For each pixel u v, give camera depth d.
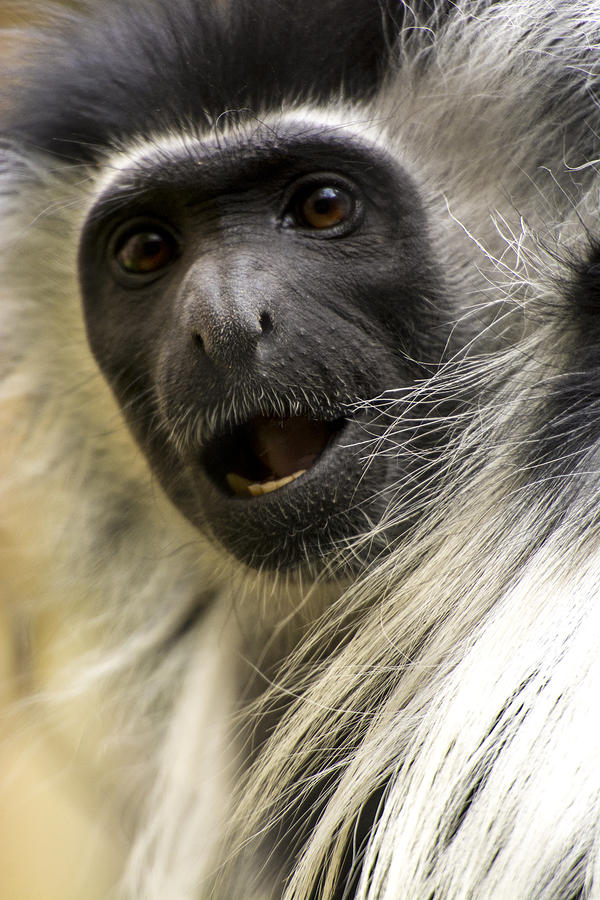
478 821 2.06
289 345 2.10
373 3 2.13
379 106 2.13
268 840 2.13
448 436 2.11
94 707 2.19
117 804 2.19
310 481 2.11
